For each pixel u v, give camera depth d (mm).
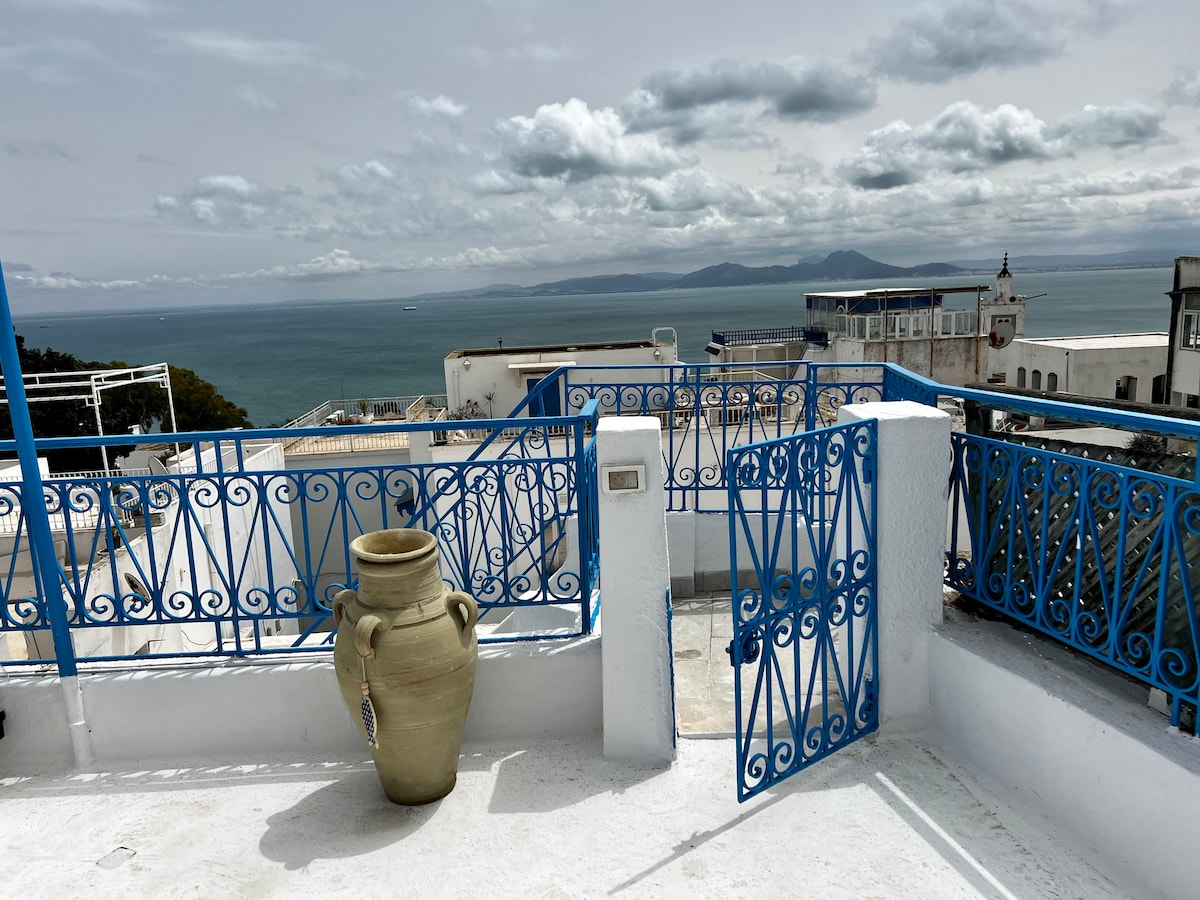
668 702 3307
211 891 2729
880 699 3422
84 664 3590
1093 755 2631
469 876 2748
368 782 3342
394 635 2912
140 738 3527
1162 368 30359
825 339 46375
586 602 3648
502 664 3521
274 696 3516
